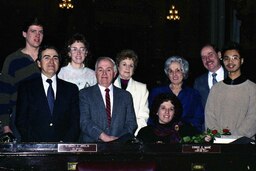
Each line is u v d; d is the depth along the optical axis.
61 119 4.36
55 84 4.49
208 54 5.64
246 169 3.62
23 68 4.86
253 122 4.75
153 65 17.64
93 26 17.41
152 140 4.44
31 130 4.31
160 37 18.19
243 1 13.78
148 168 3.10
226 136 4.12
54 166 3.48
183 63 5.19
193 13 18.00
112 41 17.92
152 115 4.57
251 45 13.50
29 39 4.96
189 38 18.00
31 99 4.36
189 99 5.13
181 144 3.59
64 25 15.75
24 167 3.45
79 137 4.61
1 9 15.59
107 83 4.64
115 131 4.57
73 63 5.07
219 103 4.93
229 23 15.07
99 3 17.52
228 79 4.98
